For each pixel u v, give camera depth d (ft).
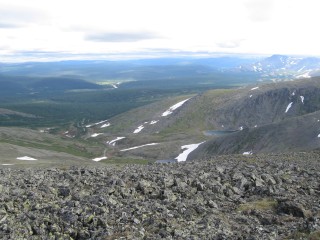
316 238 63.52
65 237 71.15
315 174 129.90
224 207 93.71
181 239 67.26
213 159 204.03
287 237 67.36
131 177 119.44
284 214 84.48
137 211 83.15
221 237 68.28
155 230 72.59
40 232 72.38
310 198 96.94
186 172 132.67
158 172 131.85
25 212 81.66
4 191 96.78
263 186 109.60
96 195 94.02
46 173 134.92
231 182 117.50
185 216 82.89
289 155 205.98
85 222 76.95
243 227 76.18
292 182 116.98
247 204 94.84
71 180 117.19
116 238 68.13
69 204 86.28
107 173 131.34
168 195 98.02
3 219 76.13
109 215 80.48
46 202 89.30
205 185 110.73
